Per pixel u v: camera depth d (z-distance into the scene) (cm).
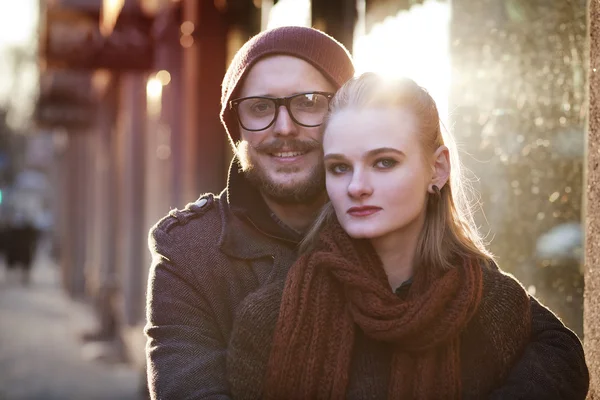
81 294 2211
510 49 329
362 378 197
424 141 200
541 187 314
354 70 247
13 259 2697
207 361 210
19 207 5659
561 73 304
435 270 199
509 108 331
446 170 206
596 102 245
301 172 235
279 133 232
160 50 830
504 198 332
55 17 907
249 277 229
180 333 217
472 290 192
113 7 867
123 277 1298
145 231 1237
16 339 1412
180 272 226
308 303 199
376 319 191
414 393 192
